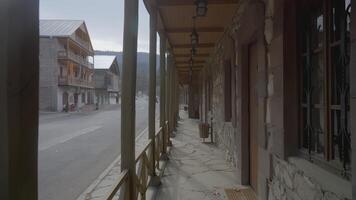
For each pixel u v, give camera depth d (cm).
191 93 2139
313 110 226
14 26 95
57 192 484
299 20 248
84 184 527
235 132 522
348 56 176
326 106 199
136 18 309
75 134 1248
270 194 302
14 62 95
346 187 158
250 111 441
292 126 249
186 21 600
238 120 475
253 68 418
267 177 304
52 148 907
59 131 1359
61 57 2866
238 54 464
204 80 1295
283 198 260
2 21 94
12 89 95
